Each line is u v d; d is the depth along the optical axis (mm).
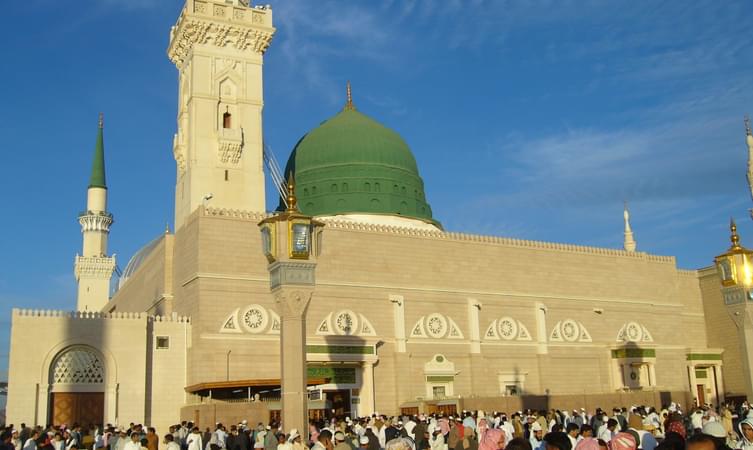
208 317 49094
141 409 47594
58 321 46750
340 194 66000
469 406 51000
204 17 59906
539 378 61656
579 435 20891
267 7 63156
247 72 61594
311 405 45938
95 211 98188
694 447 8344
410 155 71438
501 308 61281
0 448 28609
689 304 75375
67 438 33500
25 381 45406
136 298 66875
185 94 61812
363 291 55219
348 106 73062
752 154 67938
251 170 59875
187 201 58312
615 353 65938
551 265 64875
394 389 54906
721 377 73688
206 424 43438
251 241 51594
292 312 31406
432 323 57656
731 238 45125
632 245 76250
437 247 59312
